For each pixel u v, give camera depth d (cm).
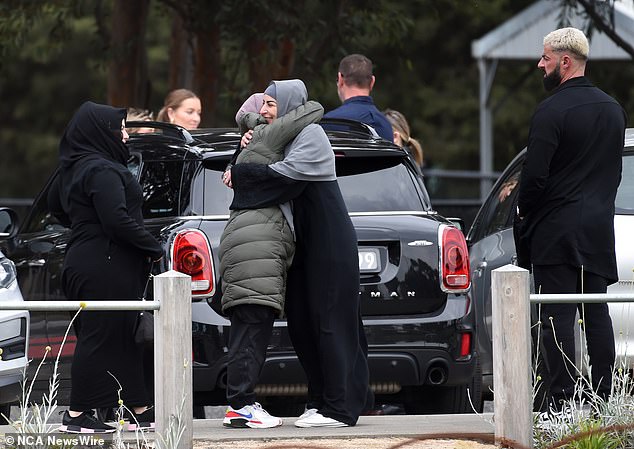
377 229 2931
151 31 14675
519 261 2816
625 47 5716
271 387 2856
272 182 2588
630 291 3011
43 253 3328
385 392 2939
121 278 2570
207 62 5959
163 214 2972
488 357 3431
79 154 2595
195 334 2803
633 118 11012
